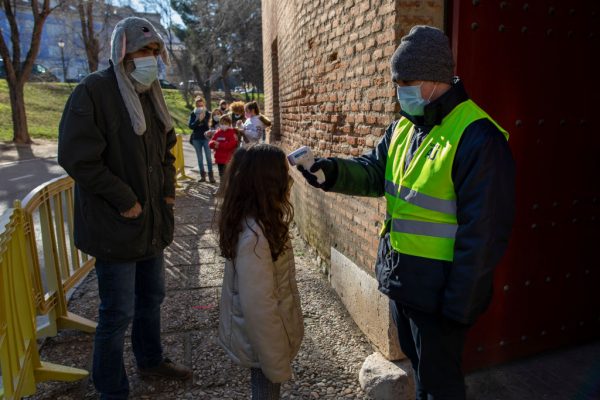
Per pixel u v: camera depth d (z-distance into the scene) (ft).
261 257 6.39
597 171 10.43
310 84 16.33
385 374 9.39
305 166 7.15
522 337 10.53
